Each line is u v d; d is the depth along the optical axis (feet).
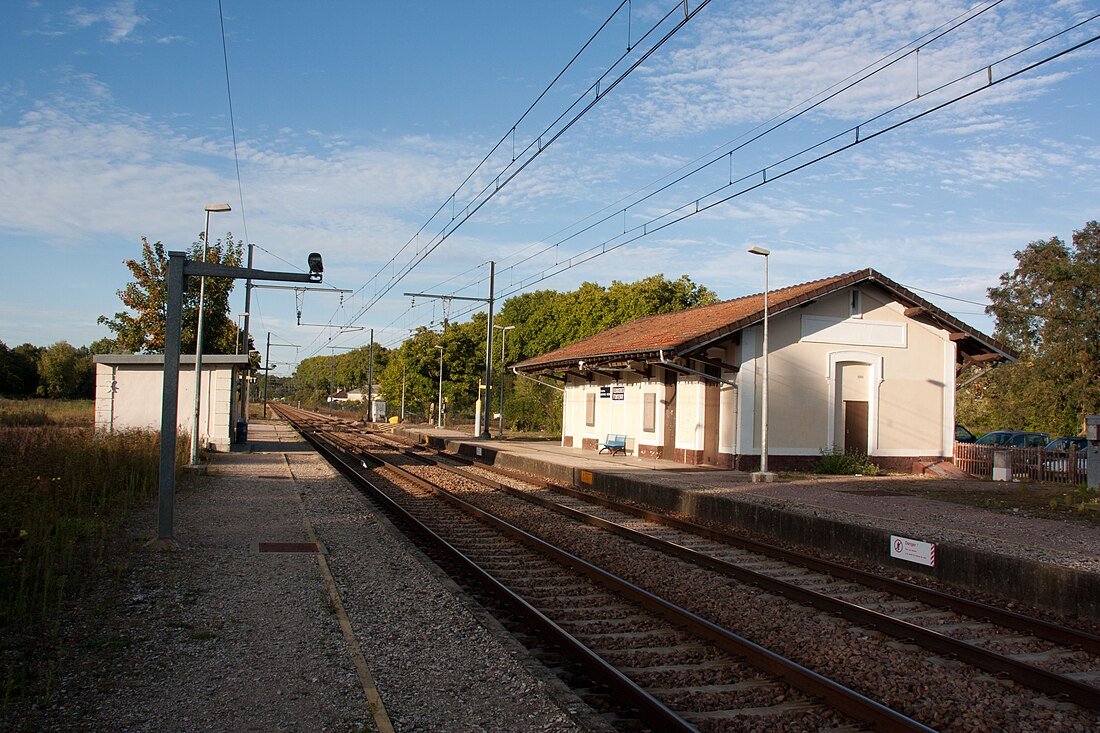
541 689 20.03
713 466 80.38
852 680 22.36
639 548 42.47
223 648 22.74
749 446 76.28
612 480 68.13
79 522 37.73
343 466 87.76
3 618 23.80
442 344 197.16
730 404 77.71
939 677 22.77
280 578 31.40
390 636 24.38
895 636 27.04
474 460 106.42
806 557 38.63
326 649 22.85
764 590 33.40
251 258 115.24
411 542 41.78
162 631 24.04
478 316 261.03
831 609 30.07
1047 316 127.75
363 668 21.25
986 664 23.79
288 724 17.60
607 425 104.47
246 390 132.05
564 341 230.89
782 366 77.87
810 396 78.95
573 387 117.50
